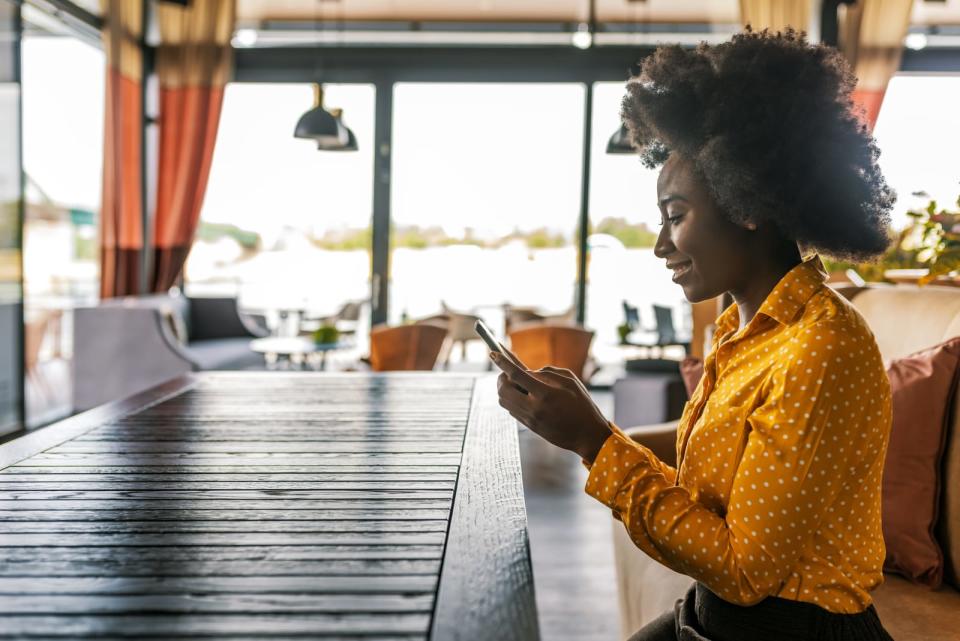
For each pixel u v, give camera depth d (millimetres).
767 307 902
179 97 6965
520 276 7281
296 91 7230
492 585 856
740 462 877
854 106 935
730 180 897
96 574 901
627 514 893
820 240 922
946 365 1818
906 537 1773
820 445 812
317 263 7355
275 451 1530
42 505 1166
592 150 7074
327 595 842
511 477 1329
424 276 7312
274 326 7457
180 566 924
